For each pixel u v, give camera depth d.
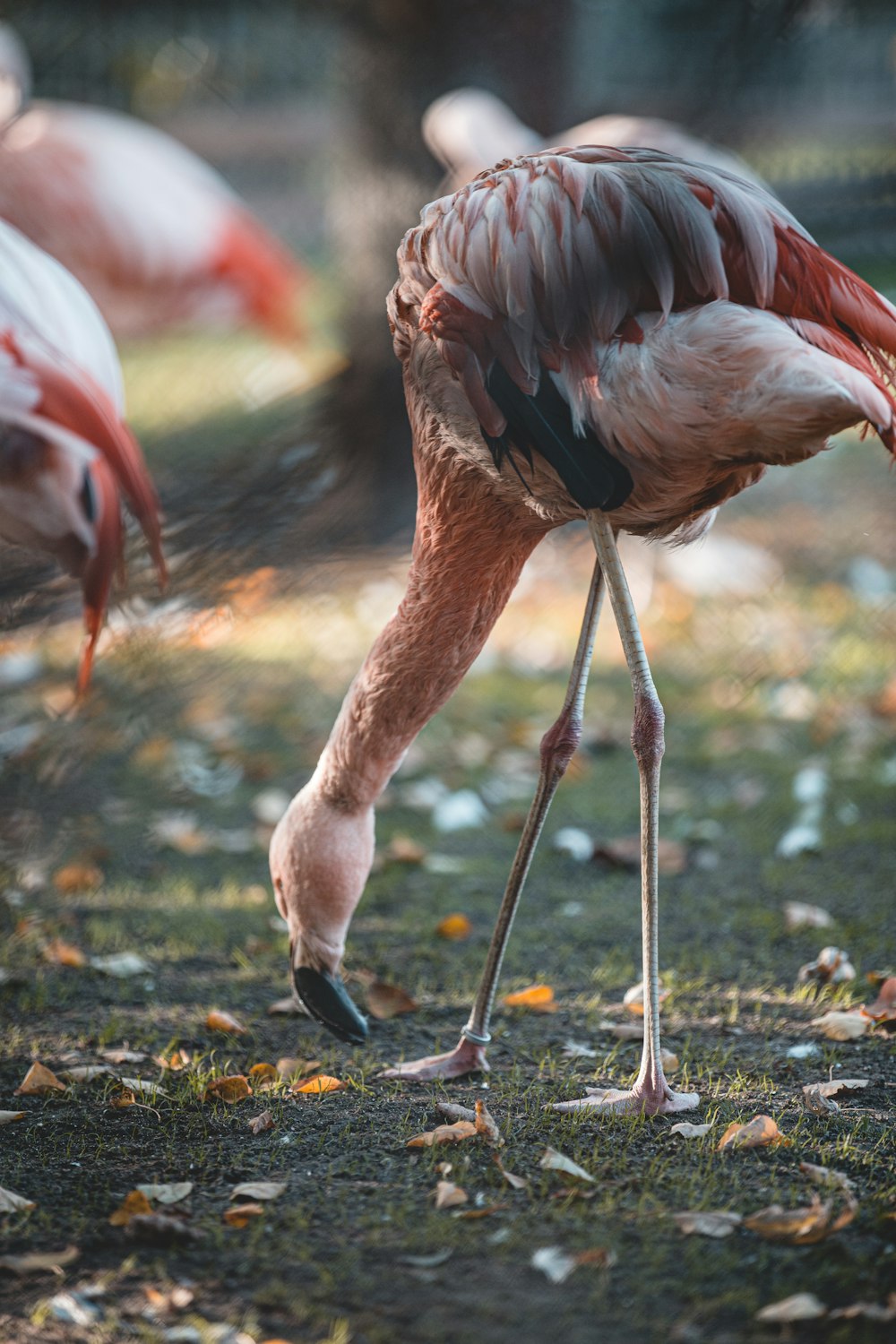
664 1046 6.38
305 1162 5.32
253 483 14.42
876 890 8.27
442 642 5.89
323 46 23.59
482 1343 4.16
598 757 10.80
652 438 4.82
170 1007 7.02
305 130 24.20
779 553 14.38
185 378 19.41
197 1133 5.60
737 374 4.59
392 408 14.48
